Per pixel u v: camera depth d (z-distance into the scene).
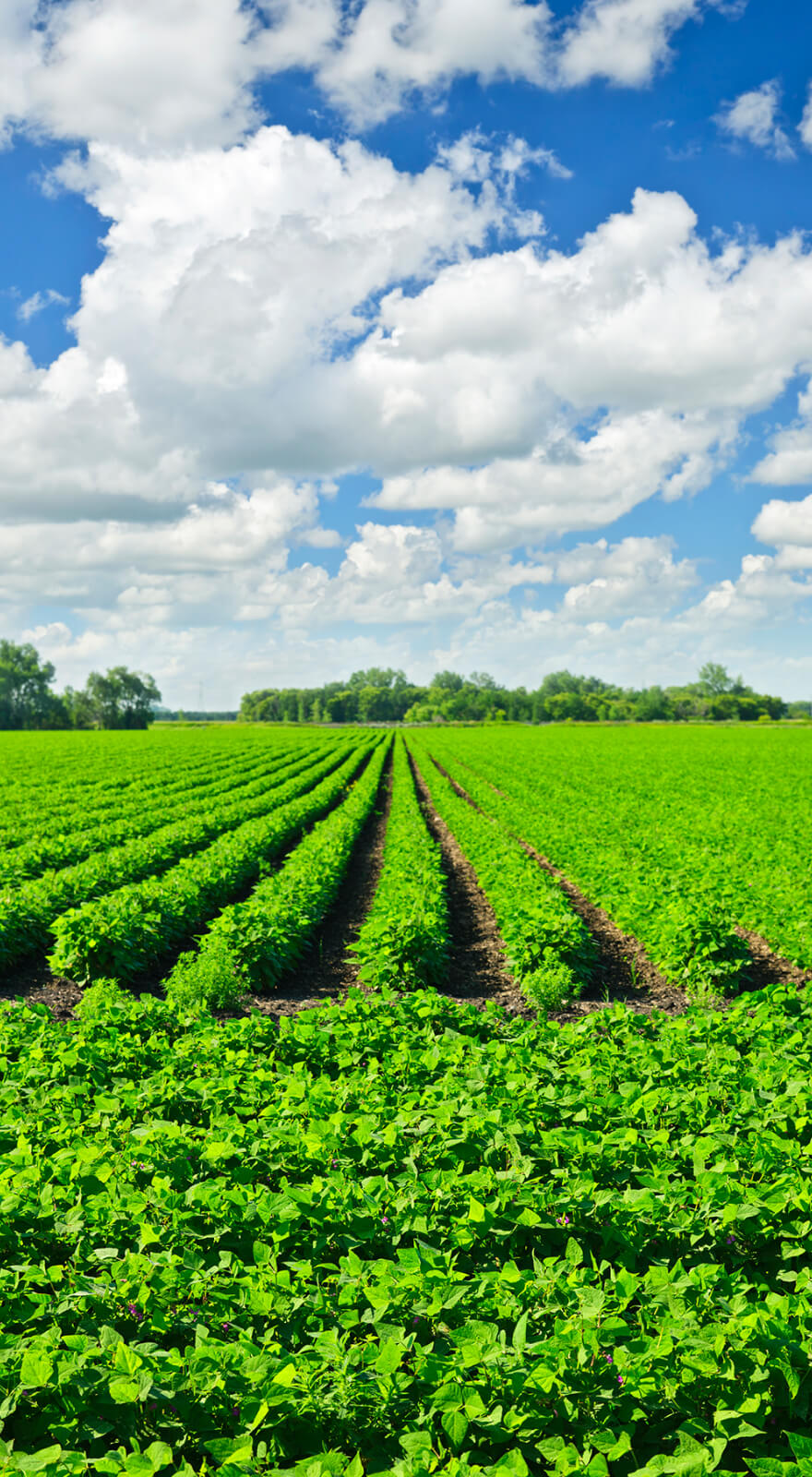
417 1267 4.73
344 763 56.00
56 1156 5.92
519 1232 5.36
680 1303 4.50
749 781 41.62
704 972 12.82
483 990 13.17
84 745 80.00
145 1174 5.95
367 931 13.04
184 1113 7.04
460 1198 5.57
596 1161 5.91
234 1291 4.71
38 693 144.00
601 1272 4.90
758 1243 5.27
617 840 22.98
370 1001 9.56
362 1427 4.01
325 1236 5.18
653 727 129.75
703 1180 5.37
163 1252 5.04
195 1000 11.21
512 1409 3.91
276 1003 12.18
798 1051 7.97
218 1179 5.65
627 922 15.77
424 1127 6.13
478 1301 4.62
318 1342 4.24
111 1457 3.62
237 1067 7.65
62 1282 4.93
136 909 14.37
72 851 22.28
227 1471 3.61
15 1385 4.09
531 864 18.98
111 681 150.38
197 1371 4.07
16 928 14.66
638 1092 6.86
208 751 69.25
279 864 23.30
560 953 13.24
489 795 36.47
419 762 60.31
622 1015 9.05
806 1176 5.80
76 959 13.38
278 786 41.44
